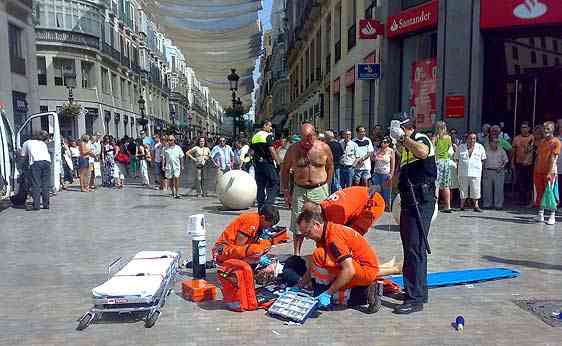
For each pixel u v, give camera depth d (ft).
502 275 17.07
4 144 33.96
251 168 43.11
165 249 21.57
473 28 35.96
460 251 20.75
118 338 12.32
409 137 13.73
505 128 38.29
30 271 18.30
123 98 155.02
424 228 13.98
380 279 15.33
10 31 67.15
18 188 35.70
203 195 43.19
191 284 15.39
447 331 12.59
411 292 14.05
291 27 139.54
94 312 13.16
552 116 37.32
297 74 130.41
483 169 32.48
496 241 22.62
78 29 122.52
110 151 52.49
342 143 36.96
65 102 121.49
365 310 14.14
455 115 36.91
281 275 16.37
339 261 13.69
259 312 14.07
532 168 33.37
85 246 22.34
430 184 14.07
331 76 74.90
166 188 50.67
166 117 227.40
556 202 26.76
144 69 179.93
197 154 42.96
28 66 72.28
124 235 24.81
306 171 19.07
